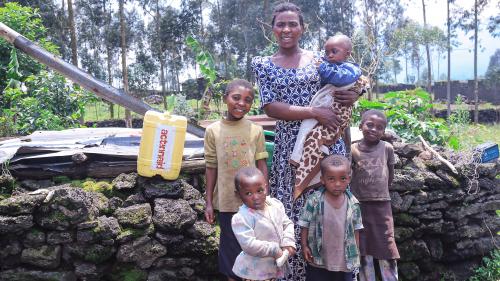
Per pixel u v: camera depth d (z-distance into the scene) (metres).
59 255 2.82
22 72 8.92
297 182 2.66
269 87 2.72
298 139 2.67
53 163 3.17
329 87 2.70
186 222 2.96
